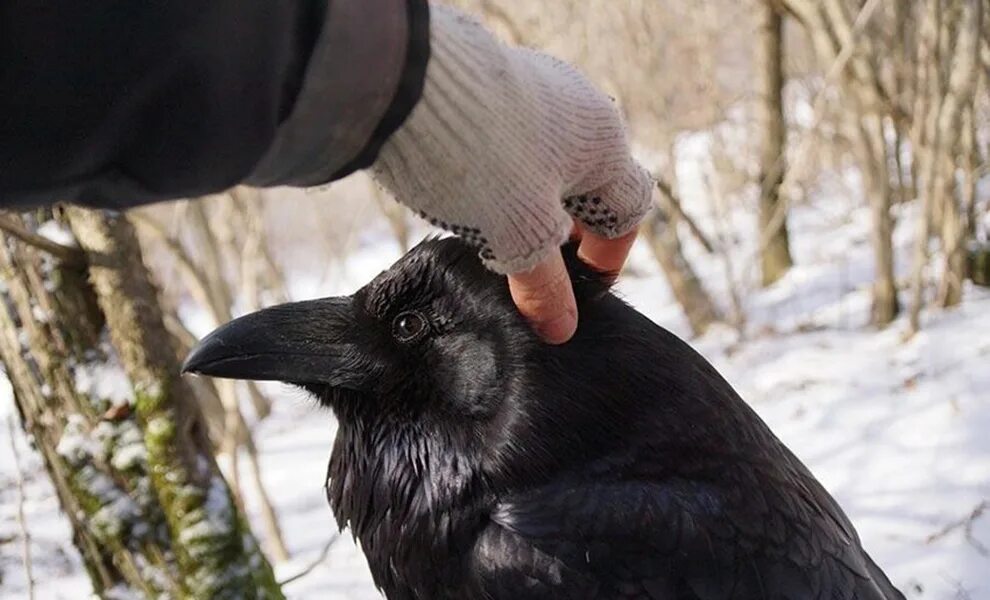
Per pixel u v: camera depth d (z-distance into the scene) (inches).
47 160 13.8
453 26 16.6
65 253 34.0
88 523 35.4
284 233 118.4
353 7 15.1
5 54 13.0
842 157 114.8
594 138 18.6
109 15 13.3
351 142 15.8
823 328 74.4
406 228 101.5
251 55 14.4
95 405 34.9
